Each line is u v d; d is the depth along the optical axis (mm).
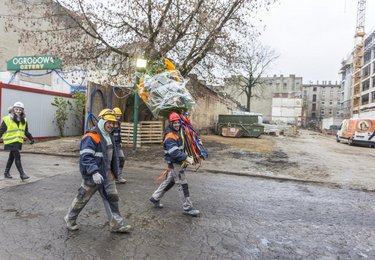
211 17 13273
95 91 12547
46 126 16125
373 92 60219
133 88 14609
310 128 82562
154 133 14609
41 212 5004
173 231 4453
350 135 24484
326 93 110562
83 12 13094
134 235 4250
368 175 9555
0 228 4305
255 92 80188
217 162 10703
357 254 3959
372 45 61750
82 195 4172
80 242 3949
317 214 5551
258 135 24016
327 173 9547
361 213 5715
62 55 14016
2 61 27188
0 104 13258
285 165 10734
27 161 9750
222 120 24891
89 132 4094
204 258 3666
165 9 12969
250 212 5500
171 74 6938
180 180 5129
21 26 27250
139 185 7129
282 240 4312
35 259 3469
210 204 5883
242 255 3787
